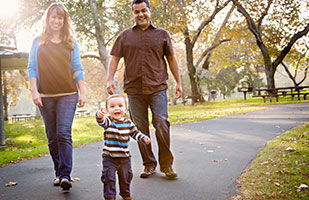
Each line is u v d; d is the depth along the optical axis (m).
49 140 3.51
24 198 3.04
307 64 31.20
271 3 22.61
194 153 4.97
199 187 3.15
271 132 6.73
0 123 9.40
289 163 3.73
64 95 3.44
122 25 18.84
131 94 3.66
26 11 18.66
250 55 33.78
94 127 14.94
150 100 3.63
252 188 2.97
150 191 3.08
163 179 3.50
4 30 15.59
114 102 2.84
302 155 4.07
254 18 23.91
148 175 3.60
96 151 5.77
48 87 3.38
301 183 2.97
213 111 15.87
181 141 6.27
